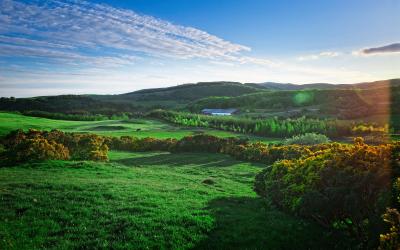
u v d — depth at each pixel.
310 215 13.27
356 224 11.42
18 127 74.88
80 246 10.71
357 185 11.30
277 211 15.33
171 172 29.23
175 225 12.65
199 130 87.94
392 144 12.88
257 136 74.56
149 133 77.88
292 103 165.00
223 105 196.25
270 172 19.17
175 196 17.62
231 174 29.09
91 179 21.70
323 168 13.39
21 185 18.27
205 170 31.03
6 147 33.47
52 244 10.83
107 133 75.88
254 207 16.50
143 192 17.75
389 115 94.12
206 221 13.17
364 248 10.62
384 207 9.92
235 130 84.81
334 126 69.50
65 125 92.50
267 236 12.12
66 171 24.89
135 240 11.17
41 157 29.30
